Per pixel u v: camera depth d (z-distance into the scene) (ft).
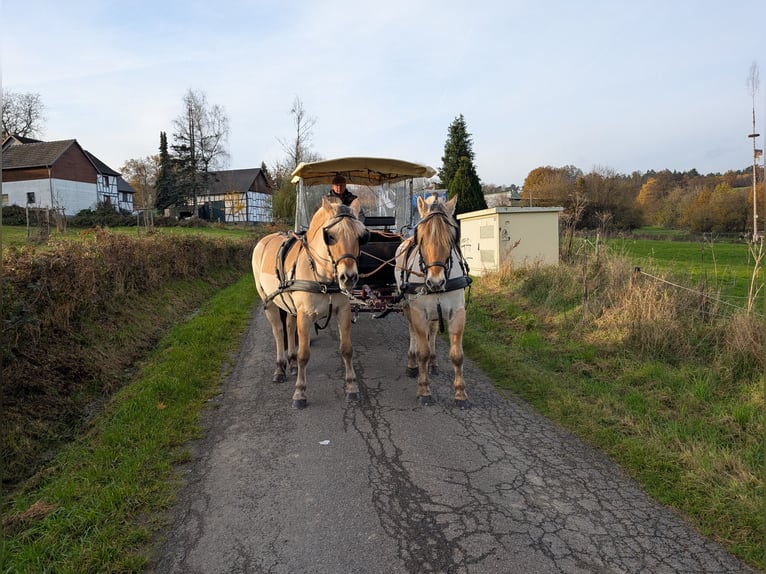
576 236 53.31
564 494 12.60
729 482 12.51
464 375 22.36
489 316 32.99
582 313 27.61
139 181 249.55
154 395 19.20
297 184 29.50
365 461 14.46
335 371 23.40
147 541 11.03
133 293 31.89
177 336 29.07
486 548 10.52
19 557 10.22
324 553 10.49
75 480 13.28
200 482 13.50
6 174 147.33
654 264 32.58
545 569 9.88
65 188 150.20
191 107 173.37
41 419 16.65
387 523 11.46
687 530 11.10
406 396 19.80
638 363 21.38
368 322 34.94
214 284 53.57
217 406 19.16
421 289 17.85
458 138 159.12
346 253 16.74
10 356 17.31
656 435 15.34
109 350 23.98
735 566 9.94
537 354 24.38
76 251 25.34
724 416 16.24
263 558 10.40
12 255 20.21
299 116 127.24
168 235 45.70
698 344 21.36
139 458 14.35
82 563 10.12
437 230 16.94
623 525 11.29
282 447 15.49
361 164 24.72
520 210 47.11
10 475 13.97
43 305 20.56
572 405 17.89
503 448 15.17
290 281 18.60
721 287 25.81
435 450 15.06
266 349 27.99
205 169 179.11
